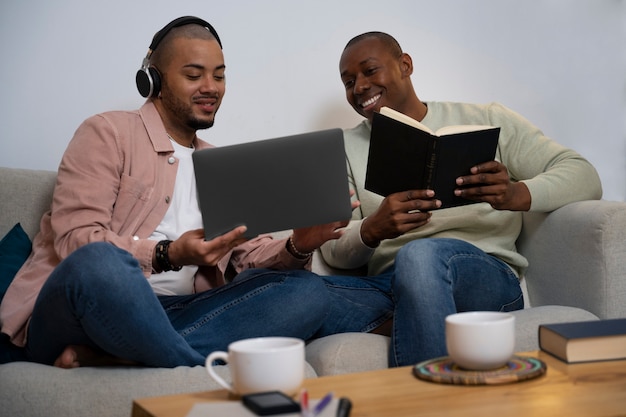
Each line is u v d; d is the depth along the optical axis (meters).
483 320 1.20
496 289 1.90
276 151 1.65
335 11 2.54
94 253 1.42
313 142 1.66
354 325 1.93
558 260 2.03
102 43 2.30
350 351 1.67
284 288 1.73
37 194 1.99
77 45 2.28
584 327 1.26
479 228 2.16
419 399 1.04
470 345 1.12
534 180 2.03
